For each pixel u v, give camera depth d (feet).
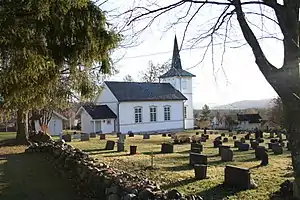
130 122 184.75
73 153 44.16
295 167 17.31
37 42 31.09
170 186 37.78
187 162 56.65
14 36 27.40
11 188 35.88
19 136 90.89
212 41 21.95
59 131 186.19
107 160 59.72
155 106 193.67
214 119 211.82
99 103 189.88
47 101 60.29
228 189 35.55
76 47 40.01
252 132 150.92
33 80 36.09
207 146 88.69
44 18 29.68
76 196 31.94
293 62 16.52
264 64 17.02
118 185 26.05
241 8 17.61
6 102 42.24
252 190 34.53
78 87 60.08
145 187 24.12
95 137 127.65
